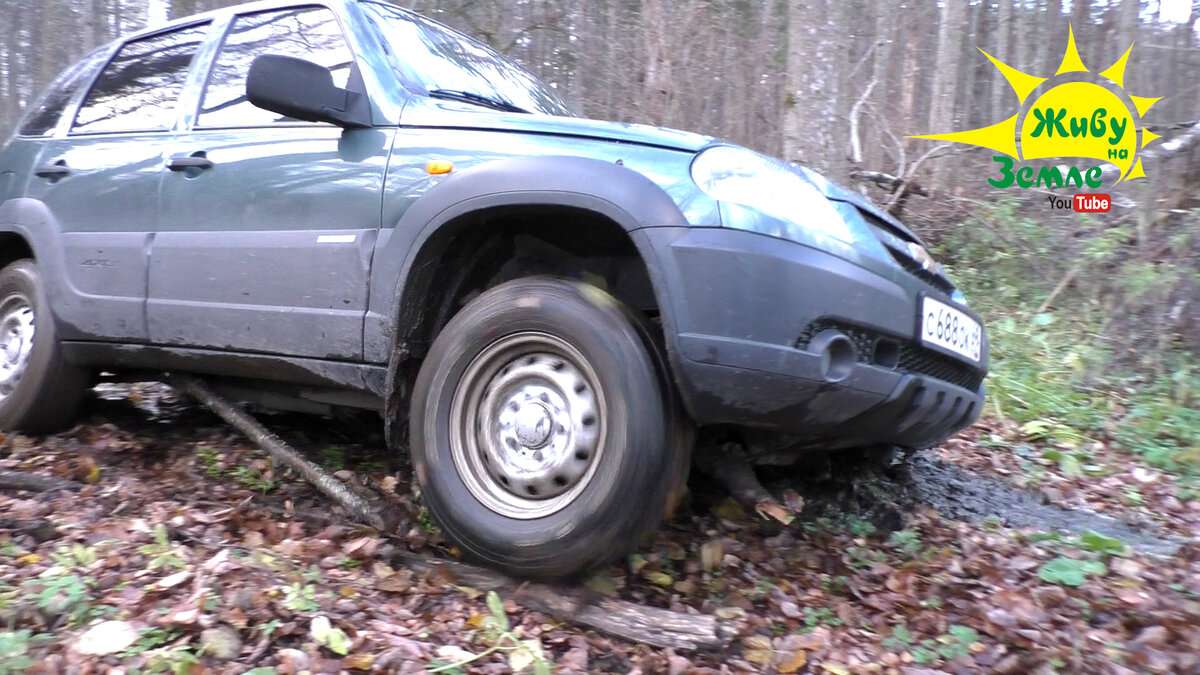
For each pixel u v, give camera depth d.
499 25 11.22
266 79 2.99
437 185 2.99
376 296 3.06
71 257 3.94
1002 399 5.56
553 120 3.03
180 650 2.21
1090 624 2.65
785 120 7.93
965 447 4.86
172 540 2.90
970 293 7.36
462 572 2.85
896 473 4.10
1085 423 5.27
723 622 2.65
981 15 15.44
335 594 2.62
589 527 2.61
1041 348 6.28
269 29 3.76
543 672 2.33
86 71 4.49
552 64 11.29
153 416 4.62
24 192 4.27
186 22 4.18
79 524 2.99
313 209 3.25
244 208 3.43
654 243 2.64
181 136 3.77
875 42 11.12
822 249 2.72
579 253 3.14
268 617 2.40
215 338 3.46
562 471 2.72
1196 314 6.01
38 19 16.36
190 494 3.46
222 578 2.54
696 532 3.34
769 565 3.15
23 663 2.10
